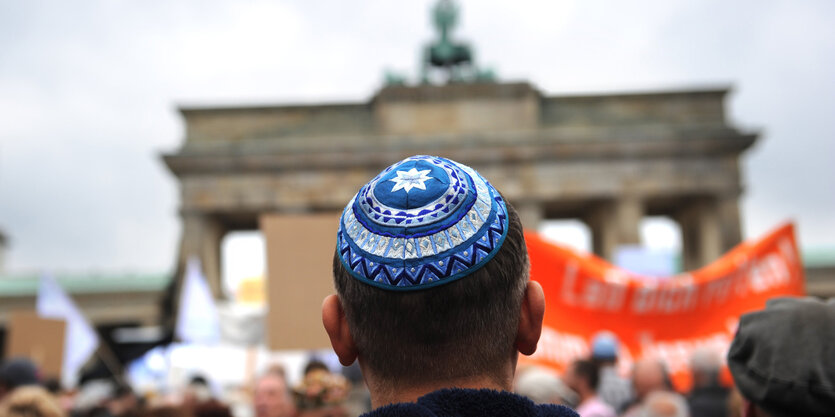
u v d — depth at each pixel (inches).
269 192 3046.3
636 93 3115.2
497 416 101.7
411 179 111.7
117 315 3329.2
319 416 398.6
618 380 486.6
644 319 524.1
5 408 321.4
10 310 3358.8
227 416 452.4
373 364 111.8
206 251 3048.7
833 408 135.7
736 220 2994.6
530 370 405.1
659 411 414.6
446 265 105.5
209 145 3068.4
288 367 845.2
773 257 523.2
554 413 107.9
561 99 3144.7
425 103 3110.2
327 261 478.6
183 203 3043.8
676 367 521.7
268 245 477.1
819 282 3147.1
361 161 3046.3
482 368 109.0
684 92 3102.9
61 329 763.4
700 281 522.6
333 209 3083.2
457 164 117.4
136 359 1037.8
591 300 520.7
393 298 106.0
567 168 3026.6
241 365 866.1
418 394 109.3
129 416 493.0
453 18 3326.8
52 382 634.8
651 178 3016.7
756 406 149.6
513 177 3021.7
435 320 105.9
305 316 471.5
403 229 107.0
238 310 867.4
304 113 3149.6
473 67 3284.9
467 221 108.5
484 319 107.6
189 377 852.0
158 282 3403.1
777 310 145.5
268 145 3031.5
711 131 2992.1
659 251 1135.6
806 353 138.3
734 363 152.6
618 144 2999.5
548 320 518.3
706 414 446.6
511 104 3105.3
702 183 3011.8
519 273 111.8
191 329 839.1
